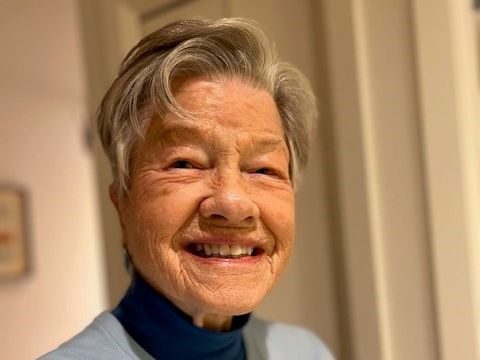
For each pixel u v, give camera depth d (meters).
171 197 0.66
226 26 0.68
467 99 0.94
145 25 1.17
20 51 2.03
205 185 0.66
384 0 0.99
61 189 2.43
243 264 0.68
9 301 2.24
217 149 0.66
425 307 0.98
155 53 0.68
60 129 2.45
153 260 0.67
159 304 0.72
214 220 0.66
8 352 2.22
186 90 0.66
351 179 1.01
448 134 0.93
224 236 0.67
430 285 0.97
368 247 1.00
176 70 0.66
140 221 0.68
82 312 2.49
